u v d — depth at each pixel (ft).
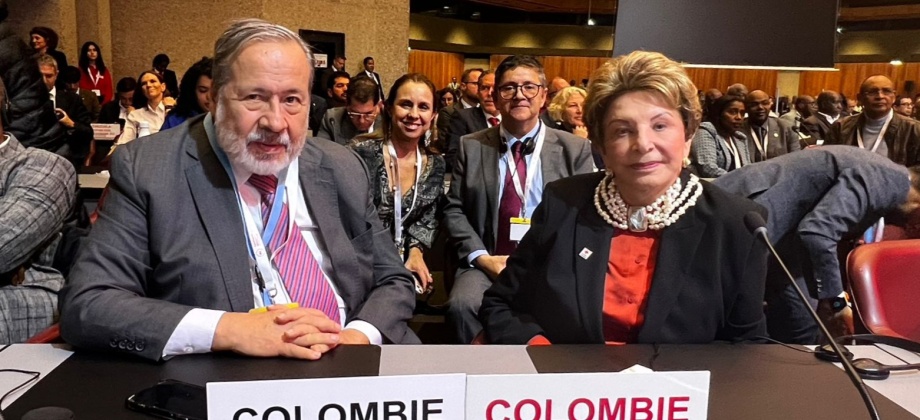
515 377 2.79
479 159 9.04
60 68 19.40
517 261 4.84
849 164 6.70
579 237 4.47
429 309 10.46
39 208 5.54
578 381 2.80
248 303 4.43
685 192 4.34
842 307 6.79
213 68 4.35
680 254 4.21
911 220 6.80
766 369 3.70
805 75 54.65
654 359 3.81
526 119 8.77
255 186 4.62
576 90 14.66
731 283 4.20
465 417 2.79
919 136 13.76
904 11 49.47
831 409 3.22
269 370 3.52
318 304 4.79
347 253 4.96
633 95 4.11
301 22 27.99
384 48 31.50
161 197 4.31
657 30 8.83
